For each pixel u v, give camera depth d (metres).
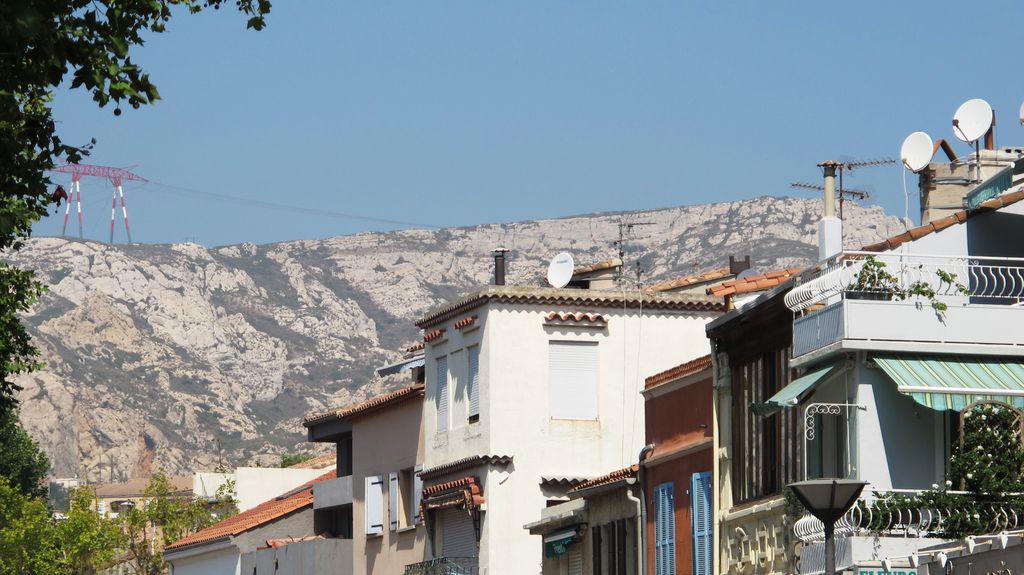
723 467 62.91
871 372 51.97
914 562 47.25
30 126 39.28
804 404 55.91
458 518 89.88
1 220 39.94
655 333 88.94
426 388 94.12
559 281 91.69
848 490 40.41
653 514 69.62
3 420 56.12
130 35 37.66
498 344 86.94
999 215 58.25
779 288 57.78
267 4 39.91
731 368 62.78
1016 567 43.09
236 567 119.38
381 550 100.38
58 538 160.00
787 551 56.94
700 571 64.50
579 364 87.81
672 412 68.44
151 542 169.62
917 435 51.81
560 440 86.75
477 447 87.44
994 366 51.25
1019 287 57.69
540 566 85.62
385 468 100.69
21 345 56.62
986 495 50.91
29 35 31.52
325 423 111.81
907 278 53.50
